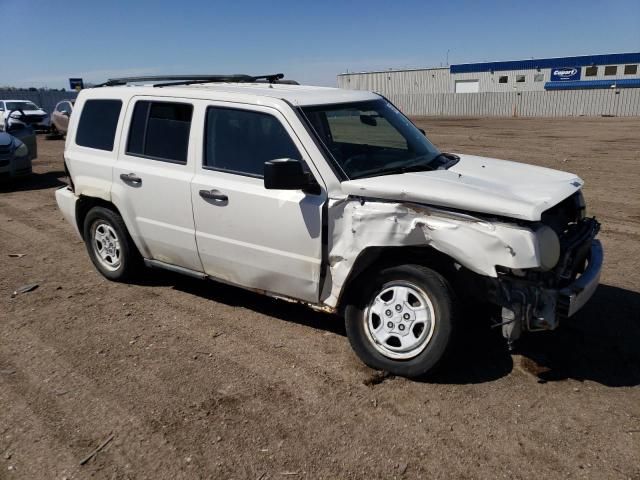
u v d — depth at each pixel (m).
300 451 3.17
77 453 3.18
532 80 55.97
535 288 3.51
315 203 4.00
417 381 3.86
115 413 3.55
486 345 4.34
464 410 3.52
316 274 4.13
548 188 3.87
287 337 4.57
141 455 3.16
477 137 22.80
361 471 3.00
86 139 5.70
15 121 12.88
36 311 5.18
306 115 4.23
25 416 3.54
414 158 4.56
